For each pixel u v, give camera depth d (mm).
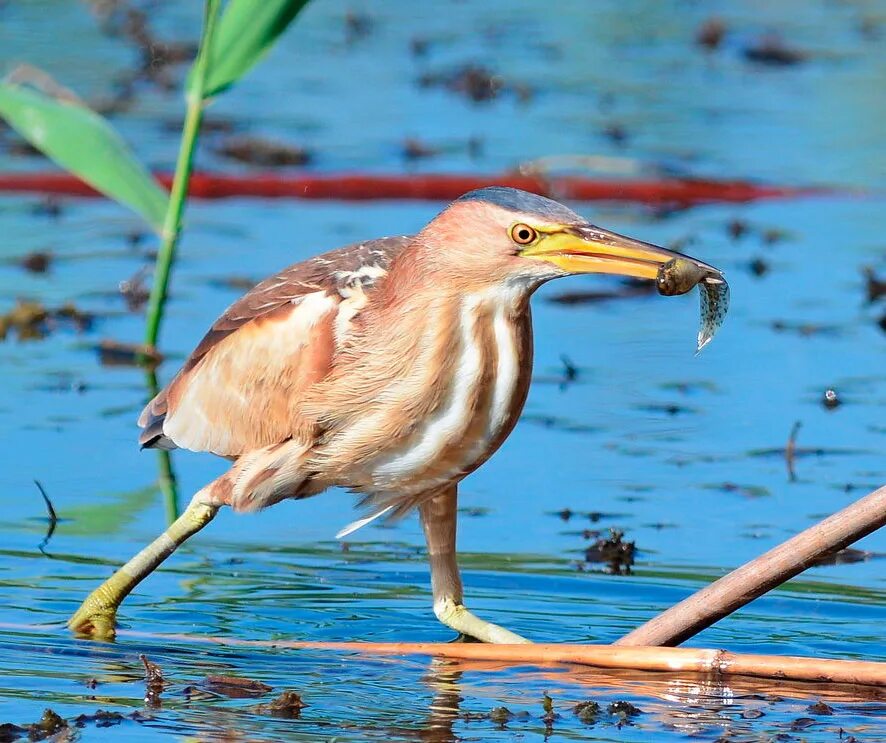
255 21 12828
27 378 13117
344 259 8609
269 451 8578
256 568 9812
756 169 20000
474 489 11172
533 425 12422
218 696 7621
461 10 30078
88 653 8234
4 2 28328
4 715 7293
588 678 8008
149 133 20953
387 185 18844
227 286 15352
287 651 8336
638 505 10789
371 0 30672
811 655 8547
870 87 24328
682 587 9484
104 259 16375
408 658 8281
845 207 18781
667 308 15711
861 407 12703
